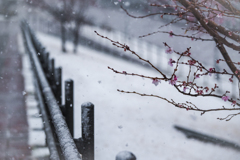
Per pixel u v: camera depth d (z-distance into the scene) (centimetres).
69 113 406
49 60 678
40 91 589
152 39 1888
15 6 3022
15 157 401
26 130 499
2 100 672
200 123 852
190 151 737
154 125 891
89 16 2308
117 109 1005
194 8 252
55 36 2422
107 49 1933
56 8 1959
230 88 962
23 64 1052
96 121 912
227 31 257
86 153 310
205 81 1027
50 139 329
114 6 2252
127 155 154
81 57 1756
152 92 1173
